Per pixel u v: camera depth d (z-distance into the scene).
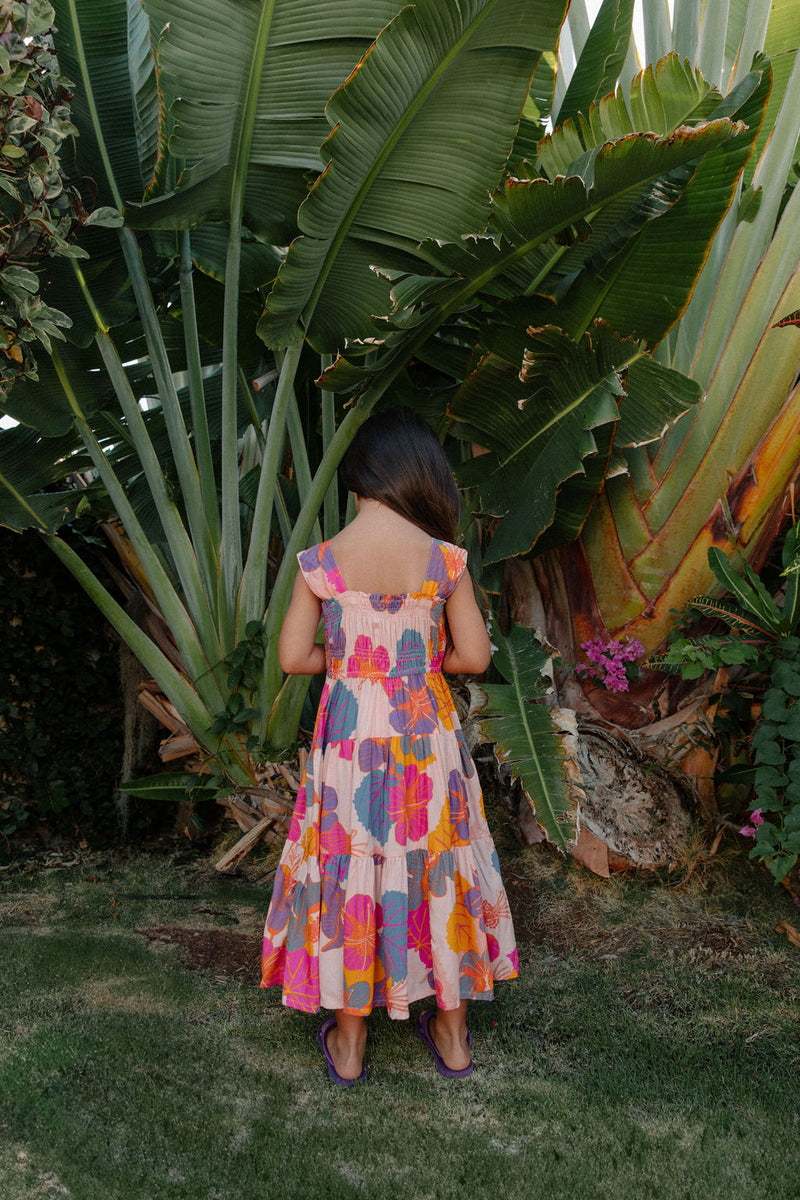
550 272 2.71
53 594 3.86
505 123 2.31
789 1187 1.60
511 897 3.11
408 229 2.59
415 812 1.82
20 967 2.54
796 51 3.21
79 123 2.89
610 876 3.22
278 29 2.24
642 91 2.46
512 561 3.78
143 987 2.42
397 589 1.82
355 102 2.16
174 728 3.93
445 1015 1.98
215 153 2.54
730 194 2.47
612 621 3.49
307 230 2.45
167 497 3.27
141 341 3.67
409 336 2.81
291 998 1.84
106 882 3.50
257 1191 1.55
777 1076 2.00
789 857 2.70
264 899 3.27
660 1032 2.21
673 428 3.40
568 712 3.14
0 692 3.74
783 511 3.41
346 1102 1.86
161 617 3.99
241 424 4.03
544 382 2.79
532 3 2.04
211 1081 1.93
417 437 1.87
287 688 3.33
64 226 2.43
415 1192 1.57
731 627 3.14
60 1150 1.65
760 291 3.24
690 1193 1.58
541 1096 1.90
